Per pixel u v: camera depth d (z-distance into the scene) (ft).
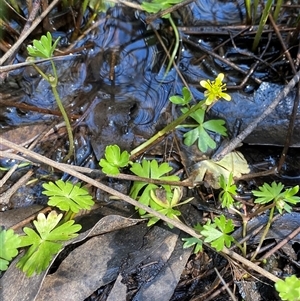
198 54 0.65
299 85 0.55
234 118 0.58
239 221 0.53
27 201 0.52
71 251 0.47
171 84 0.63
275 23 0.65
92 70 0.63
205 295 0.47
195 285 0.48
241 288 0.48
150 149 0.57
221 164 0.56
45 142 0.57
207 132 0.59
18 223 0.49
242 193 0.55
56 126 0.58
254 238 0.51
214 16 0.68
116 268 0.47
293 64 0.61
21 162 0.54
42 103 0.60
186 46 0.66
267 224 0.50
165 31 0.67
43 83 0.61
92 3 0.64
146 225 0.50
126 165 0.52
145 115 0.60
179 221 0.50
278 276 0.49
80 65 0.63
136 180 0.51
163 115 0.60
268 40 0.65
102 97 0.61
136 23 0.67
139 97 0.62
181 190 0.53
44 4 0.59
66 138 0.58
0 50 0.62
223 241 0.46
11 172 0.52
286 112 0.56
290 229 0.51
